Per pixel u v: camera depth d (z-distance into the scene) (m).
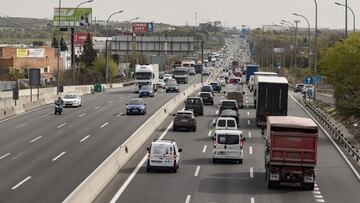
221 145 70.12
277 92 103.94
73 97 142.12
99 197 51.72
